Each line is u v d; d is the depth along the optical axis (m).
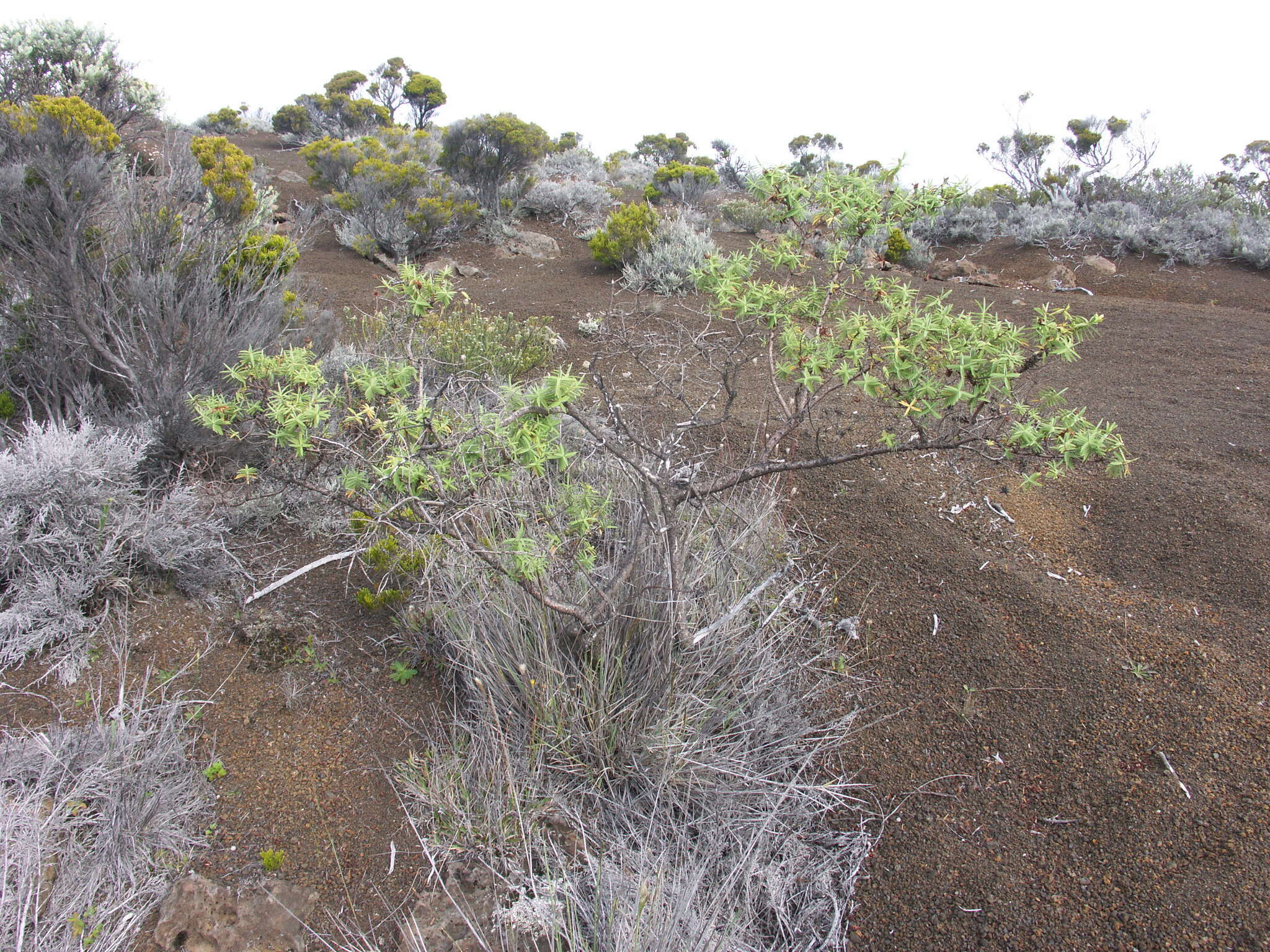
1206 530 3.58
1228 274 10.23
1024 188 14.59
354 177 10.31
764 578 3.30
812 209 2.49
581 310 7.73
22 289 3.81
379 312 5.88
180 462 3.76
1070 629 3.12
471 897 2.13
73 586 2.79
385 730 2.66
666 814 2.45
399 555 3.10
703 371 5.85
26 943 1.83
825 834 2.50
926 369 2.10
